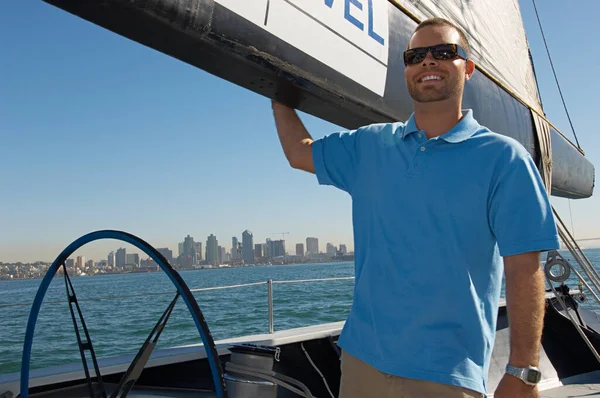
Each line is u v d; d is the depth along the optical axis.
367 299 1.51
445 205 1.41
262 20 1.44
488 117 2.60
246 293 30.02
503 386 1.34
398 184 1.50
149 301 26.92
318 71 1.64
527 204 1.35
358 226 1.62
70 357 10.51
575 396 3.66
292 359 3.03
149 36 1.31
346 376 1.53
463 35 1.57
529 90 3.31
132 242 1.89
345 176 1.74
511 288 1.36
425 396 1.35
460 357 1.35
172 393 2.64
